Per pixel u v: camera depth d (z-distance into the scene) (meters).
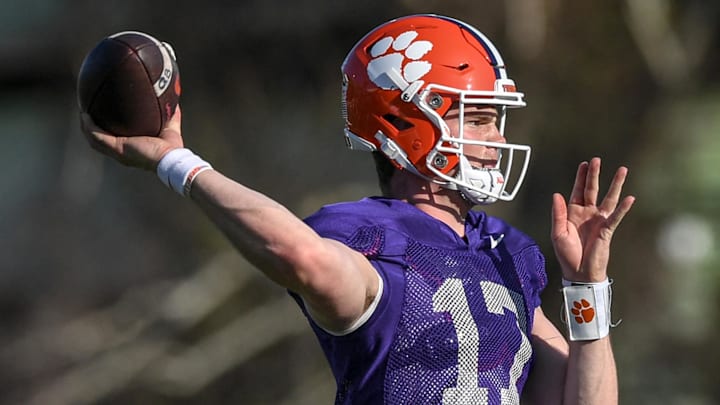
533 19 35.34
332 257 9.52
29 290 40.00
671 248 38.88
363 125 11.45
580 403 11.58
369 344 10.28
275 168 38.56
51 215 41.03
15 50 40.97
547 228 37.38
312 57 39.09
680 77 38.19
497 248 11.49
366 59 11.44
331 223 10.55
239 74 39.47
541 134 37.16
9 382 37.88
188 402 36.88
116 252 39.78
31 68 41.34
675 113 39.19
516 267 11.45
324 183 37.81
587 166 11.71
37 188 41.69
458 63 11.09
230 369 36.62
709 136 39.50
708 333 38.16
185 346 37.16
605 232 11.45
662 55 37.53
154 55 10.09
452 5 35.59
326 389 36.38
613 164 38.41
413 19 11.58
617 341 38.31
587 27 36.69
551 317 36.94
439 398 10.31
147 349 37.03
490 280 10.97
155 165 9.98
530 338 11.55
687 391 37.56
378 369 10.34
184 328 37.06
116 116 9.99
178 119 10.41
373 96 11.28
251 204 9.39
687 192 39.34
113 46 10.06
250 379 36.97
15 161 42.03
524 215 37.56
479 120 11.20
